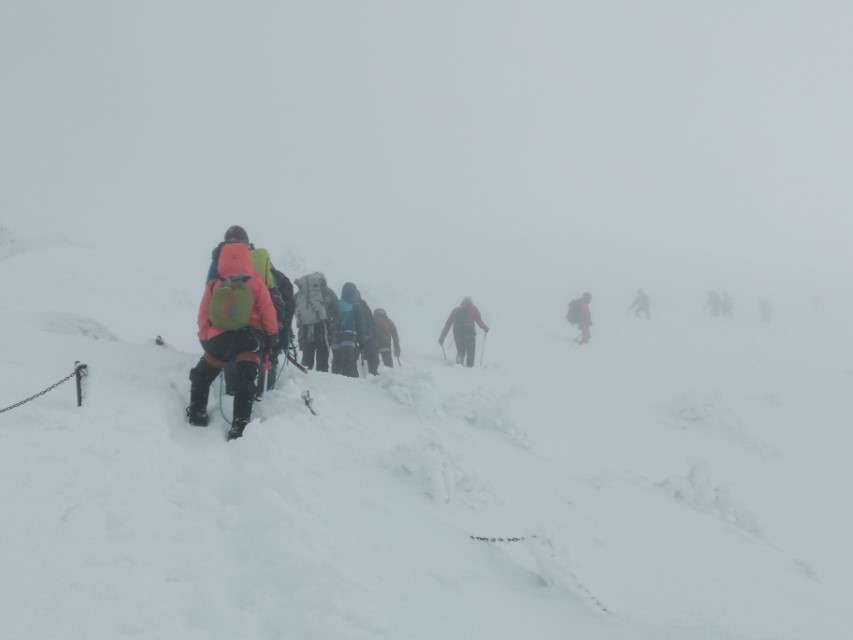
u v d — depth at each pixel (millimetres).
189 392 6309
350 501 4570
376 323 12305
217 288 5852
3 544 3045
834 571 7438
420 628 3312
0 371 5793
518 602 3887
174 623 2883
